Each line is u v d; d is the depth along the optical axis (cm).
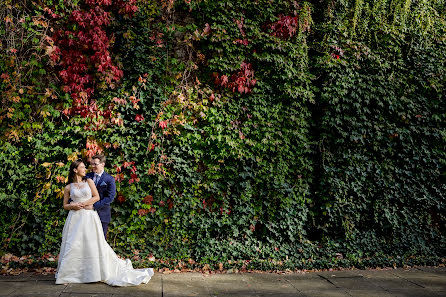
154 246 623
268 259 632
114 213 619
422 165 730
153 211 626
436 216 741
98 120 610
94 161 539
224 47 672
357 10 722
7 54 587
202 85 670
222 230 653
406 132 718
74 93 605
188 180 643
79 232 478
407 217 717
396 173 721
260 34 674
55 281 479
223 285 506
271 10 688
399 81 727
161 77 647
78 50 610
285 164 681
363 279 560
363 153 716
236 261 616
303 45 696
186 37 654
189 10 661
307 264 617
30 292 433
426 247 704
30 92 593
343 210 693
